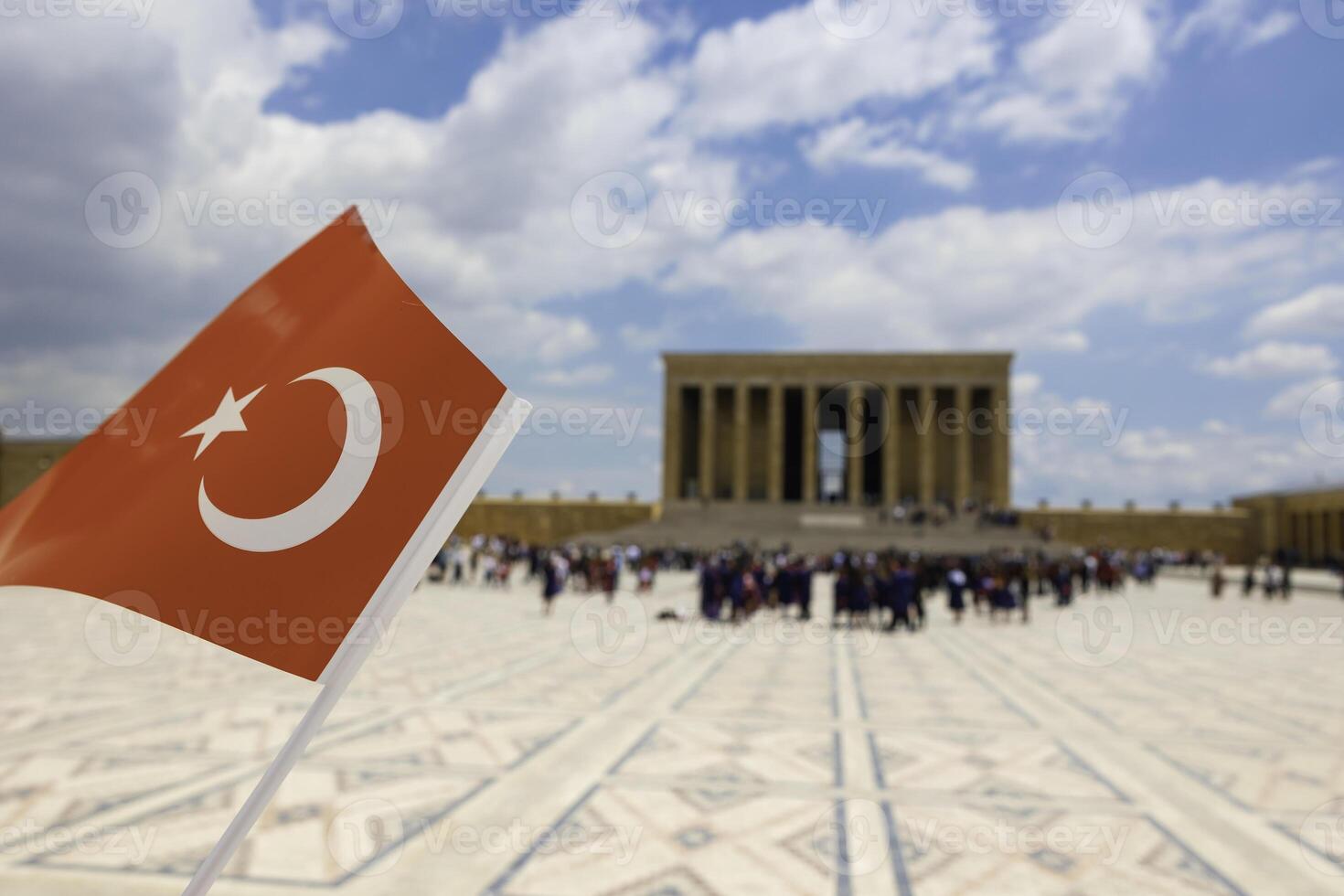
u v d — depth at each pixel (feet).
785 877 20.61
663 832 23.61
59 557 8.81
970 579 127.65
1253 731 38.40
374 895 19.03
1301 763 32.48
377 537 8.71
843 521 244.83
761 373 275.18
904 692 47.57
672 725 37.63
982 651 67.87
